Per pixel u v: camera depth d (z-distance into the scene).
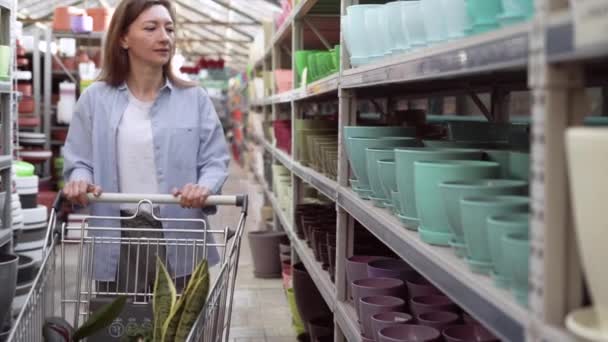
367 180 2.11
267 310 4.12
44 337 1.80
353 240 2.56
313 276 3.01
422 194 1.42
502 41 1.02
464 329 1.56
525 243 0.97
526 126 1.95
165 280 1.76
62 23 7.11
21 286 3.48
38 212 4.51
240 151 15.22
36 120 6.52
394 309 1.83
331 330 3.01
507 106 2.58
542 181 0.90
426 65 1.38
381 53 2.01
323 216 3.47
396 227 1.64
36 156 6.43
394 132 2.13
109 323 1.80
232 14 14.62
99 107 2.47
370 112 4.90
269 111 6.82
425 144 1.86
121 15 2.44
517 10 1.13
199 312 1.62
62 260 2.03
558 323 0.89
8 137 3.40
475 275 1.17
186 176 2.50
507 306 0.99
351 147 2.10
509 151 1.45
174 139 2.48
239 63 24.06
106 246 2.29
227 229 2.10
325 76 3.07
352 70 2.23
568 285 0.90
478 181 1.28
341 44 2.49
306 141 3.64
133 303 2.02
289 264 4.34
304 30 4.50
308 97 3.77
